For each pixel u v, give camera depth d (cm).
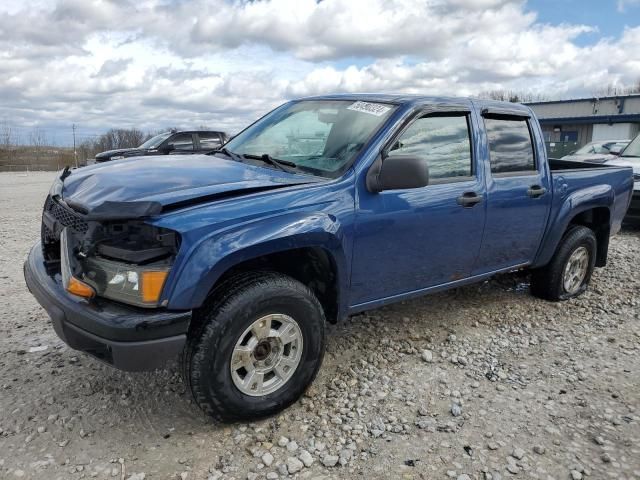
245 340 297
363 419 316
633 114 3303
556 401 342
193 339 281
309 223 304
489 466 277
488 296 541
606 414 328
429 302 517
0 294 511
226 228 278
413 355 402
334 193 325
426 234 375
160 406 322
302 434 299
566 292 536
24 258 660
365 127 363
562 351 419
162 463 271
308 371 322
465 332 449
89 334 267
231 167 353
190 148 1493
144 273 264
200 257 268
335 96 424
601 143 1627
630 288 586
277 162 367
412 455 284
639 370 389
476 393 349
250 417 302
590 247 541
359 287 352
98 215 262
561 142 3525
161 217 269
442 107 392
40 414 309
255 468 270
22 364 368
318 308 320
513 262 466
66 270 282
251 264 315
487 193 414
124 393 334
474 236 412
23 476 257
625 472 275
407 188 334
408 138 367
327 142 369
